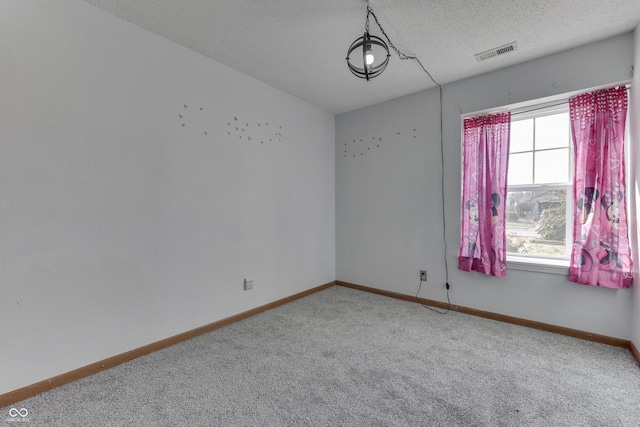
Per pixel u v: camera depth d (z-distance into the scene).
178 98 2.32
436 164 3.11
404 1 1.82
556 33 2.15
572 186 2.50
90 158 1.87
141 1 1.83
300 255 3.48
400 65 2.63
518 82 2.60
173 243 2.30
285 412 1.54
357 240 3.79
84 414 1.52
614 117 2.20
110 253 1.97
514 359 2.06
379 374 1.88
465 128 2.93
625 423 1.45
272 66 2.67
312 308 3.11
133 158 2.07
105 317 1.95
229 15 1.97
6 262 1.58
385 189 3.51
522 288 2.63
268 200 3.08
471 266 2.85
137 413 1.53
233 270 2.75
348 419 1.49
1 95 1.56
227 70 2.68
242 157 2.82
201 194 2.49
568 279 2.41
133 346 2.08
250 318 2.83
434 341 2.34
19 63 1.61
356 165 3.78
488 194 2.74
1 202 1.56
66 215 1.78
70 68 1.79
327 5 1.86
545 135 2.64
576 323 2.39
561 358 2.07
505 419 1.48
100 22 1.91
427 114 3.17
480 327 2.61
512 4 1.84
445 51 2.40
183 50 2.35
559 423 1.46
